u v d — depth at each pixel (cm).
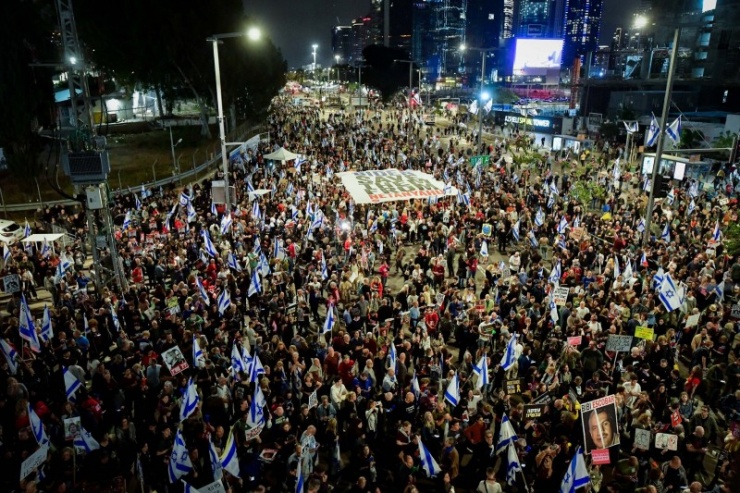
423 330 1486
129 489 991
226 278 1819
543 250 2377
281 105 11812
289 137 5494
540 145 6028
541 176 3894
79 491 983
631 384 1249
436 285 1997
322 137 5456
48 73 3259
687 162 3753
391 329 1667
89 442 1030
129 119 7725
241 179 3553
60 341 1382
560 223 2416
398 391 1223
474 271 2092
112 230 1830
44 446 950
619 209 2878
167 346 1366
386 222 2583
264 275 2012
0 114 3116
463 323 1524
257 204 2616
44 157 4112
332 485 1133
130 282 1984
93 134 1775
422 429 1144
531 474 1105
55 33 3306
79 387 1219
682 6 7219
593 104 8125
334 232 2452
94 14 4800
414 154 4600
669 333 1499
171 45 4909
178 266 1928
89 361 1383
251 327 1493
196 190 3300
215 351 1323
